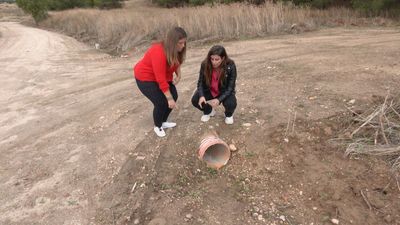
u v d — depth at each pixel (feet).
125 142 15.70
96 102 21.88
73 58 39.27
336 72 21.13
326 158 13.21
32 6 112.98
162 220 11.18
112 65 33.63
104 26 57.98
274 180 12.63
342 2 59.88
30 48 48.96
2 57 41.83
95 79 28.22
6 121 20.07
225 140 14.76
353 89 17.95
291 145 13.99
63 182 13.50
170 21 46.57
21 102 23.52
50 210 12.08
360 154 13.14
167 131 15.99
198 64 29.63
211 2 73.15
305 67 23.21
